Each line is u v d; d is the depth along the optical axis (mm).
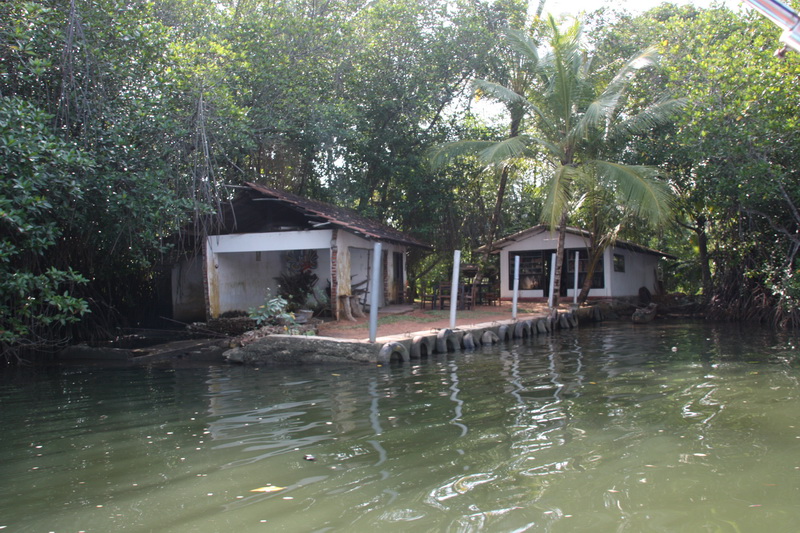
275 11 17297
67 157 8742
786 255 16391
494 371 8648
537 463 4102
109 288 15438
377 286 10086
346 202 22250
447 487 3670
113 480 4012
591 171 16469
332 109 17859
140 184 11062
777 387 6754
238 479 3943
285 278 17578
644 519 3113
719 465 3986
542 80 18016
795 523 3035
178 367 10227
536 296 23141
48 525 3240
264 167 19922
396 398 6688
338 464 4207
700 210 20000
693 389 6746
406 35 20547
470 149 17719
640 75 19984
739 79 13656
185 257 16828
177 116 12414
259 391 7488
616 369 8547
